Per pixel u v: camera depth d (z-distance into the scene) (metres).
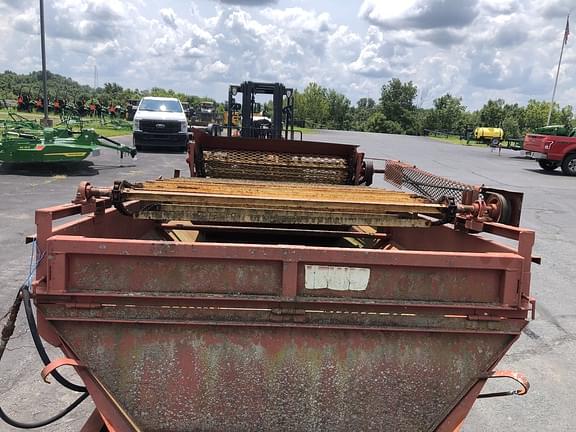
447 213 3.28
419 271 2.51
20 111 41.84
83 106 41.03
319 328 2.51
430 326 2.54
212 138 6.75
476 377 2.61
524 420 4.06
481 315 2.54
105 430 2.75
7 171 15.07
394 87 113.62
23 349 4.68
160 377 2.51
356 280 2.48
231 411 2.56
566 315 6.24
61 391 4.07
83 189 3.02
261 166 6.47
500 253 2.65
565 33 37.47
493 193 3.39
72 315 2.43
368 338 2.54
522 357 5.15
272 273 2.46
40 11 23.94
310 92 88.50
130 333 2.48
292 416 2.58
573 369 4.93
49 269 2.37
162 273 2.43
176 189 3.60
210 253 2.40
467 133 50.94
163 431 2.56
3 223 8.98
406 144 41.91
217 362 2.52
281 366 2.54
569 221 12.12
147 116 22.28
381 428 2.61
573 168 22.52
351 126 111.31
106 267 2.41
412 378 2.58
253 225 4.96
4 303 5.56
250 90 12.46
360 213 3.33
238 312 2.46
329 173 6.60
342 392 2.57
